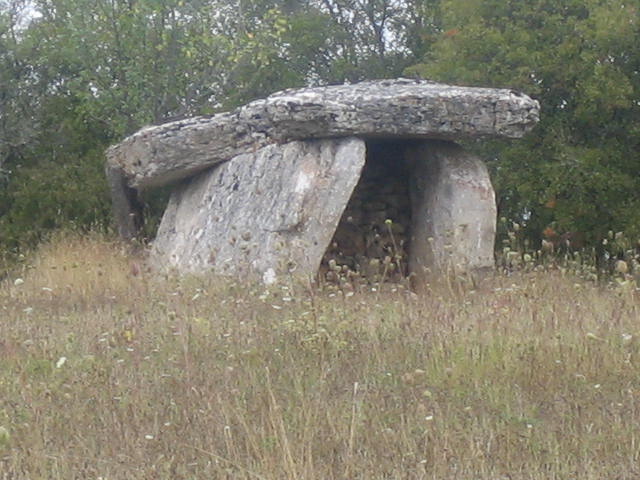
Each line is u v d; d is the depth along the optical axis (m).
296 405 7.99
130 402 8.12
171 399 8.23
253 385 8.48
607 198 17.73
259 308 11.33
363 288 13.19
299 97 14.81
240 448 7.20
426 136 15.08
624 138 18.27
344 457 7.01
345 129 14.70
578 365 8.96
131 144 16.30
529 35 18.41
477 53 18.77
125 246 17.16
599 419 7.77
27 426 7.62
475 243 15.02
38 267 15.80
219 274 13.73
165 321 10.62
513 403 8.20
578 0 18.55
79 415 7.95
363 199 16.50
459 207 15.16
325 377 8.67
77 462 7.08
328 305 11.28
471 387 8.57
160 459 7.06
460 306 11.38
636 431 7.52
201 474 6.90
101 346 9.84
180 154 15.84
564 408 8.07
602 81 17.47
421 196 15.83
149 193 19.58
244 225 14.65
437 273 14.81
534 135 18.47
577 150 17.84
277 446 7.09
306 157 14.71
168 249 15.84
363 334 10.02
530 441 7.37
